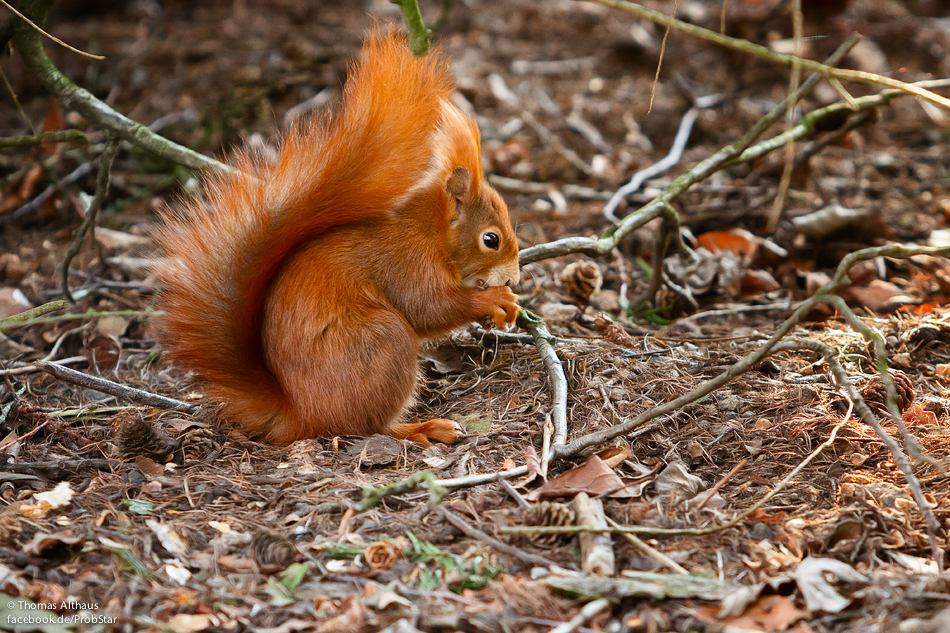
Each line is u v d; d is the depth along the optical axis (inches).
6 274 443.8
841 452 264.8
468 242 308.3
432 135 299.6
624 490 243.3
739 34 746.8
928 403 292.4
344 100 292.8
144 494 249.3
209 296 277.1
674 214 386.6
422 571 209.6
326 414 279.0
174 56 699.4
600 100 677.9
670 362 327.3
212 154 547.2
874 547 216.4
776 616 190.5
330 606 197.9
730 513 236.8
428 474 225.9
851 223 448.8
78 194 479.2
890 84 237.6
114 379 350.3
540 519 225.3
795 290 426.3
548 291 425.7
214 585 207.0
